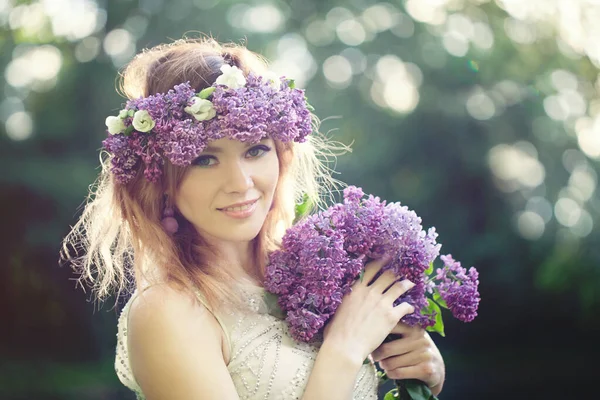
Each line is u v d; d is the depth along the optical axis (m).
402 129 12.97
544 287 11.02
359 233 2.12
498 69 12.56
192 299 1.95
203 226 2.05
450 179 13.05
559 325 12.33
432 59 13.04
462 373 11.10
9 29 12.45
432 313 2.22
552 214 12.52
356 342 2.02
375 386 2.26
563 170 12.11
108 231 2.21
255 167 2.05
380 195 13.16
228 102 1.96
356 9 13.62
